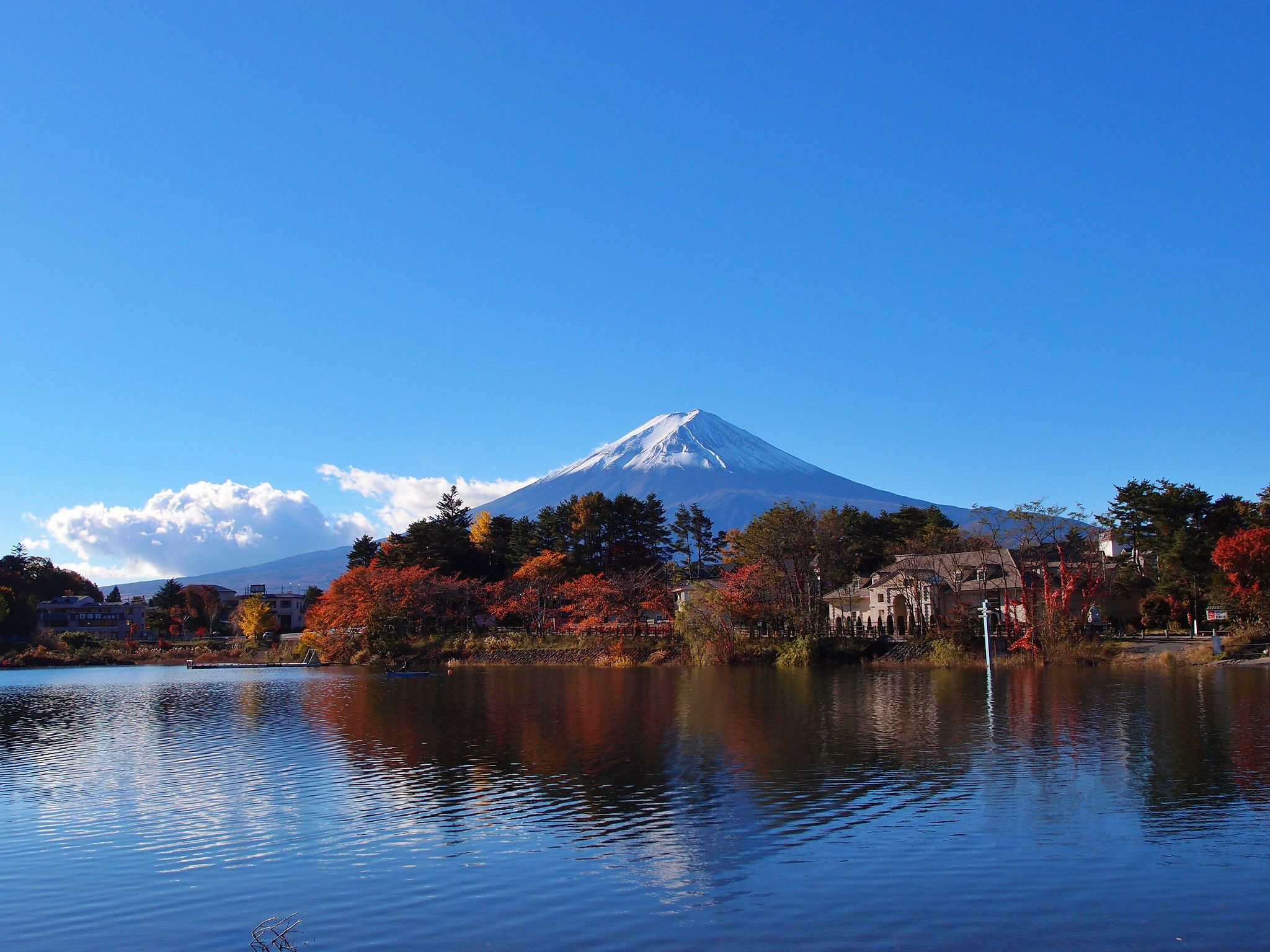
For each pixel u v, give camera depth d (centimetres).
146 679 10112
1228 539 8338
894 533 14275
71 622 18800
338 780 3625
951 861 2459
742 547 12125
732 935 1986
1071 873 2347
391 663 11850
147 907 2220
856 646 9506
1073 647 8569
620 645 10706
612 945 1944
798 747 4181
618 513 15075
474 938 1998
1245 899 2156
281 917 2134
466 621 13525
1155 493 10081
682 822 2892
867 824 2833
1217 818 2841
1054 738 4294
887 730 4634
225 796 3366
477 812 3062
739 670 9231
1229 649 8100
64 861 2588
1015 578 10162
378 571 13000
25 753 4491
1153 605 9938
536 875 2398
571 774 3678
